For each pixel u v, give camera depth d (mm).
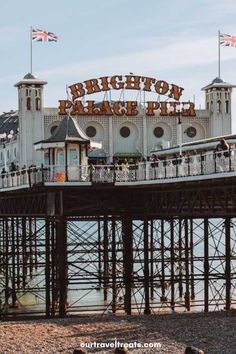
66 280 52531
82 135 59875
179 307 60156
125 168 54406
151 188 53531
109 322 45344
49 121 96062
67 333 42125
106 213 55531
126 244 55750
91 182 54125
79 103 94625
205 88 101500
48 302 53031
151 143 97062
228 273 55062
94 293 68375
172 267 59656
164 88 98188
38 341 40094
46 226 54500
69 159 58969
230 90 100438
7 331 42969
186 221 63875
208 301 56875
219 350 36719
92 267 82688
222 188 46000
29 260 80438
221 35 81688
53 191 54656
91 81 95500
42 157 94750
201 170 46188
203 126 100125
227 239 55062
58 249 54344
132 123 96688
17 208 65500
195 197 48781
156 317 47312
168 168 49938
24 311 60000
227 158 43781
